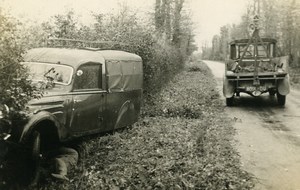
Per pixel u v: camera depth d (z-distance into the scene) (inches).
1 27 201.3
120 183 237.8
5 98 204.2
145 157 289.0
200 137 352.8
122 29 522.9
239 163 302.7
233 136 397.4
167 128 396.2
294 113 552.1
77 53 311.0
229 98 616.7
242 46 669.3
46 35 386.0
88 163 268.2
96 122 311.0
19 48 216.1
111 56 341.4
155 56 621.0
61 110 264.2
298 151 343.0
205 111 541.0
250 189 248.7
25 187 224.2
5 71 206.7
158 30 868.0
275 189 251.0
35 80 280.8
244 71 617.6
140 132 365.4
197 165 271.6
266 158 320.5
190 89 801.6
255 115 537.0
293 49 1614.2
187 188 234.4
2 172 213.9
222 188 240.8
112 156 285.4
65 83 282.2
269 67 626.2
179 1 1445.6
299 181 265.6
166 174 251.8
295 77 1225.4
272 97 734.5
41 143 253.4
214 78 1279.5
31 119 226.5
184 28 1573.6
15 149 220.2
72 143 296.4
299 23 1492.4
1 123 203.6
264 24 1781.5
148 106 515.2
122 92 352.5
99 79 318.3
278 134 412.5
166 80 864.3
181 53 1539.1
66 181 232.7
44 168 244.5
